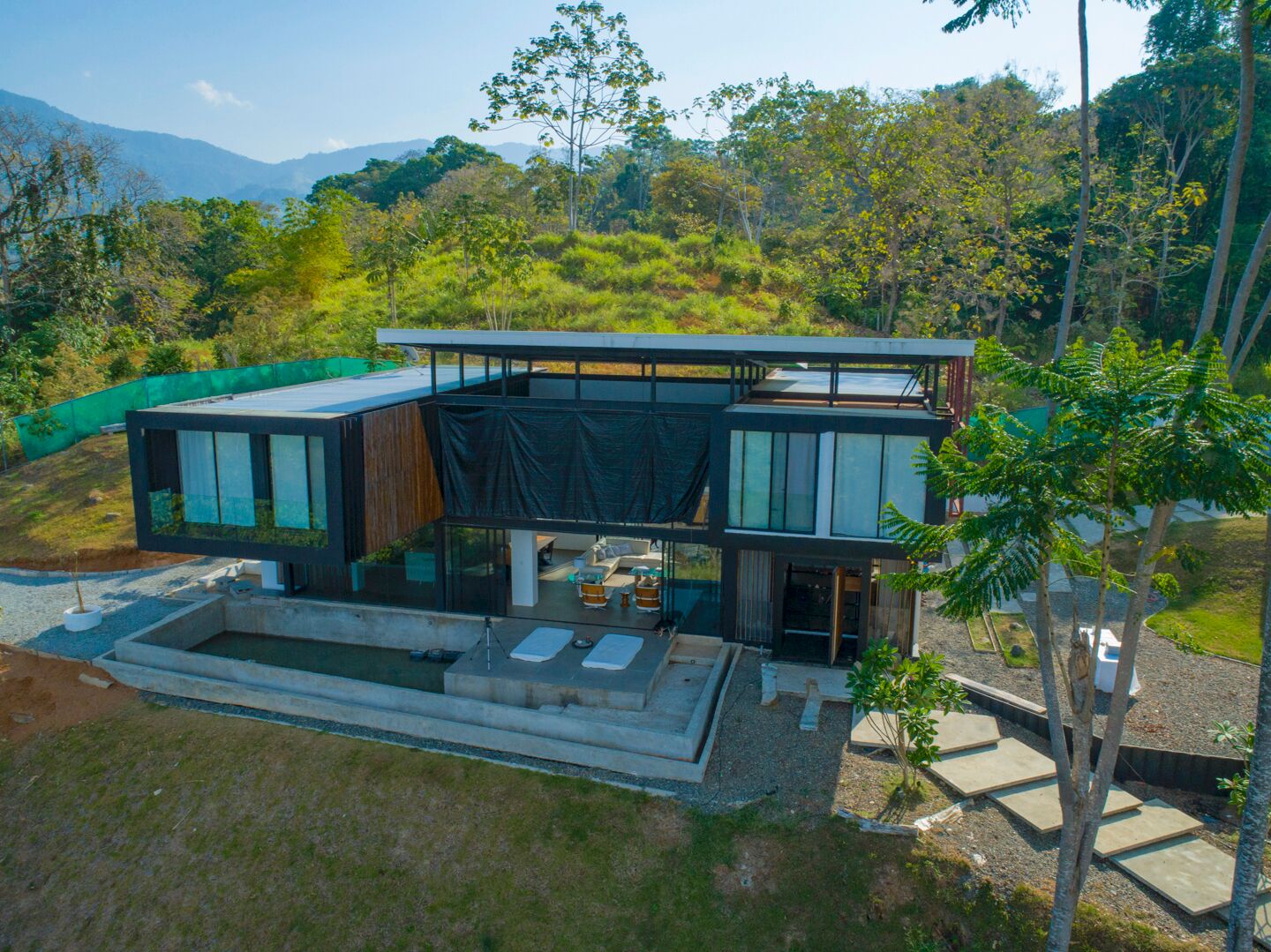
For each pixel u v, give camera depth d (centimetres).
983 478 1124
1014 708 1720
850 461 1777
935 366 2000
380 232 4981
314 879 1528
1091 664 1173
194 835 1628
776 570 1925
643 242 5734
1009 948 1268
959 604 1100
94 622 2252
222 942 1470
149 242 5506
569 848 1497
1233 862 1358
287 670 1942
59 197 4928
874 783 1548
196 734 1833
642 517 1994
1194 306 4519
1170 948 1211
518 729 1767
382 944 1423
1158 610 2147
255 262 6762
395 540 1945
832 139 3988
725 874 1420
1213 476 983
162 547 1980
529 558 2256
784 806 1505
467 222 4656
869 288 4756
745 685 1877
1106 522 1098
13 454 3412
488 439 2069
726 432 1812
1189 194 3881
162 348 4153
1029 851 1383
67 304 4897
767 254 5809
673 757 1638
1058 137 4634
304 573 2362
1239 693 1767
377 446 1873
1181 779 1544
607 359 2180
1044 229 4578
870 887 1359
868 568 1873
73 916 1549
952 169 4053
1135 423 1047
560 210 6725
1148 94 4628
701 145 6869
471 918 1433
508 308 4578
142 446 1930
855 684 1525
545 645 1972
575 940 1382
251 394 2288
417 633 2239
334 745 1770
